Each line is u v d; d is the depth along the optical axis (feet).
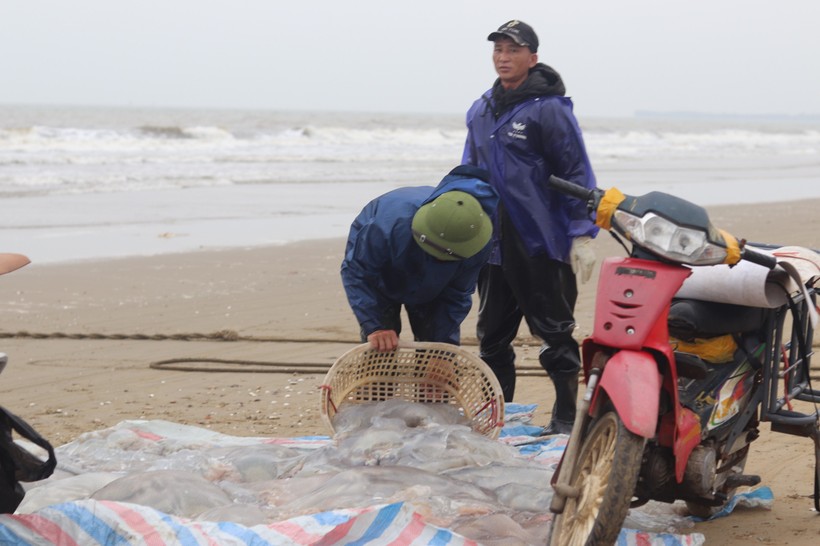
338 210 65.46
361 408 17.79
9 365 26.99
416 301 18.31
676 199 12.15
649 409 11.28
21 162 96.22
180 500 13.75
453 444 16.06
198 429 19.03
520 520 13.82
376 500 13.80
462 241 16.51
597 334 12.00
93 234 51.75
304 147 144.05
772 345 14.62
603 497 11.57
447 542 12.32
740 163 146.51
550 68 19.60
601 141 207.92
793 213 66.74
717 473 14.24
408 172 101.09
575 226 19.01
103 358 27.68
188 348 28.78
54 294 36.35
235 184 83.56
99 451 17.43
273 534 12.23
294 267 42.32
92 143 120.16
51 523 11.96
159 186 79.66
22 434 12.32
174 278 39.58
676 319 13.65
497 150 19.43
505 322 20.76
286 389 24.32
